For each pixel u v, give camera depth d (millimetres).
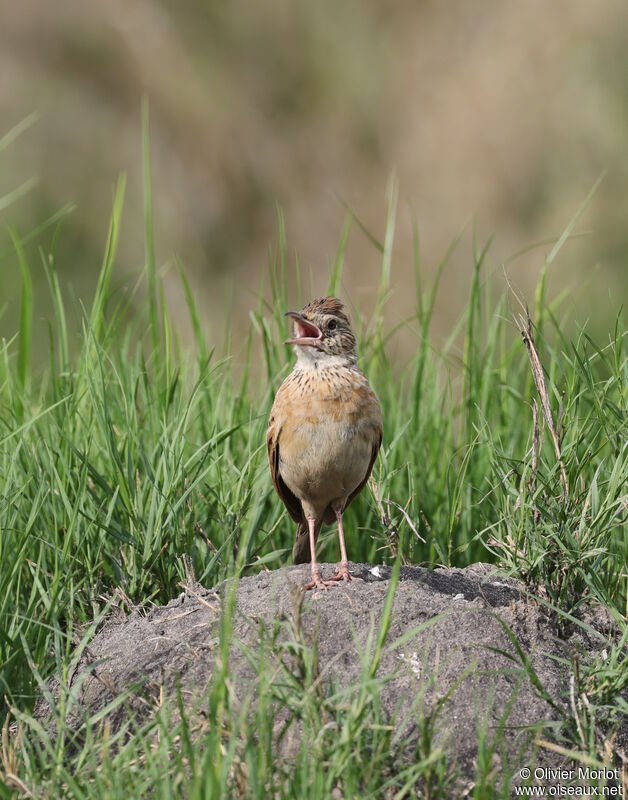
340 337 9805
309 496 10031
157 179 30688
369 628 8539
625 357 10969
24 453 10422
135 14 31797
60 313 12164
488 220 28781
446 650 8406
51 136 30141
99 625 9477
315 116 32781
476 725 7758
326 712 7316
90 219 29109
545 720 7934
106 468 10672
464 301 27062
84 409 11305
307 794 6758
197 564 10367
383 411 12453
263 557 10430
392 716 7691
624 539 10492
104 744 7398
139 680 8477
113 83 31422
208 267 30375
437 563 10617
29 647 9141
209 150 31656
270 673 8039
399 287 27797
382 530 11062
